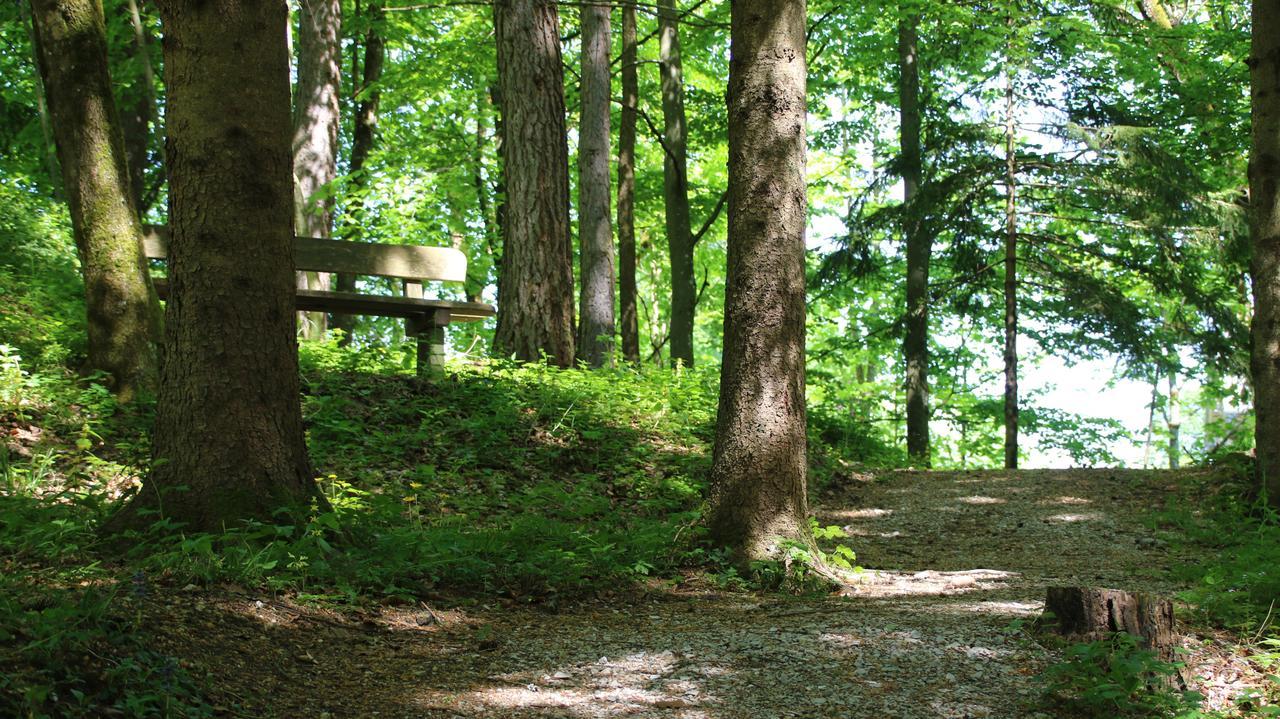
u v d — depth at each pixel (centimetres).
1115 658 414
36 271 1109
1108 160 1723
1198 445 2666
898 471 1309
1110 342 1834
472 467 888
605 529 698
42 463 673
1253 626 521
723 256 2447
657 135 1777
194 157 557
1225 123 1753
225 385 557
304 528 555
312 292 1012
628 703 405
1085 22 1661
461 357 1223
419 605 541
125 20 1611
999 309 2172
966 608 560
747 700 409
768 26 697
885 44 2036
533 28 1256
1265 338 943
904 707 402
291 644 444
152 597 444
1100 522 977
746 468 695
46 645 345
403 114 2214
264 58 567
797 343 704
